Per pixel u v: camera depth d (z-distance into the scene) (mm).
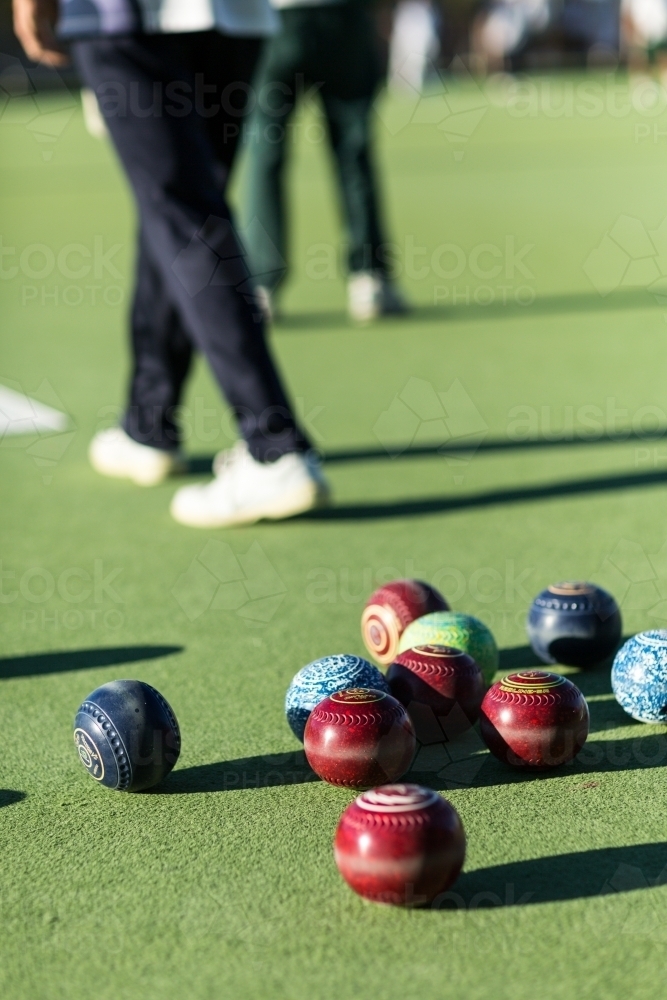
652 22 42156
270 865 4297
